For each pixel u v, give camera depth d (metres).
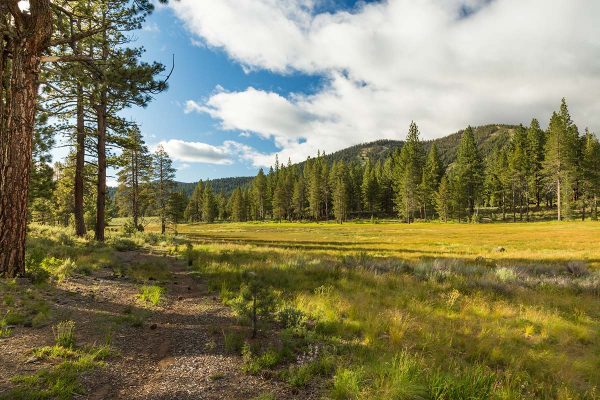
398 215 97.56
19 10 8.65
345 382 4.21
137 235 28.08
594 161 67.81
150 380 4.30
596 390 5.21
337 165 119.75
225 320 6.98
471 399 4.20
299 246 33.28
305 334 6.23
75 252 13.18
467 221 81.75
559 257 23.06
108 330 5.71
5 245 8.29
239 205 118.75
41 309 6.18
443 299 9.88
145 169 41.31
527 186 84.62
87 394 3.78
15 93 8.71
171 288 9.77
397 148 129.00
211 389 4.14
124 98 12.67
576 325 8.17
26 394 3.51
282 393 4.12
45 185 25.55
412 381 4.23
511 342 6.92
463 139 96.69
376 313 7.80
